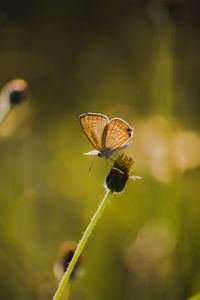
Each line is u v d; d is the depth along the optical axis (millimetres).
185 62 888
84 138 880
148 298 662
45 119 969
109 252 697
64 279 507
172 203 684
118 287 675
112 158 526
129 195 715
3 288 678
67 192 789
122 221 711
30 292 681
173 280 659
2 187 785
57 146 868
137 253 671
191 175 703
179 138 691
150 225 687
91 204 759
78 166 820
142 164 725
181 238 669
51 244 723
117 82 1042
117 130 527
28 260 702
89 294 677
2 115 638
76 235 740
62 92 1046
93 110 997
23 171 820
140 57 1071
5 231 715
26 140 846
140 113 923
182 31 901
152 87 738
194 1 935
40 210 763
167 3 689
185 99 818
